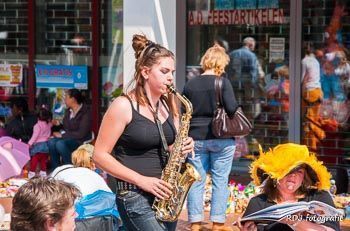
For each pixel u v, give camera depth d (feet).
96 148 28.68
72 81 68.80
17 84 69.72
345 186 52.75
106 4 67.62
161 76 28.81
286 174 27.14
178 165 29.27
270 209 26.63
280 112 61.87
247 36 62.18
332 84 61.00
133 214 28.68
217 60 43.93
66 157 61.93
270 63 61.87
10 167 44.32
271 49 61.72
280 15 61.31
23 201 20.27
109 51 67.82
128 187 28.68
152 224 28.58
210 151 44.32
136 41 29.91
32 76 69.31
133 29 54.03
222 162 44.52
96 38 67.87
